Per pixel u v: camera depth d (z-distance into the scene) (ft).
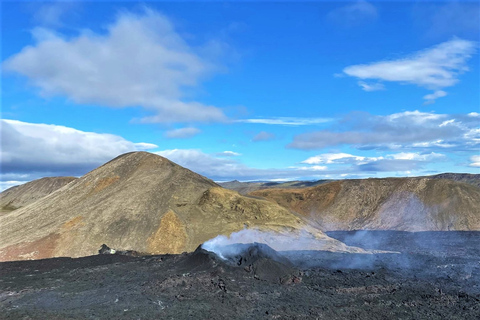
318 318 56.03
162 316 55.31
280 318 55.72
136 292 66.69
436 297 66.54
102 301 62.23
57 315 55.11
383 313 58.85
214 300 62.44
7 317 54.19
